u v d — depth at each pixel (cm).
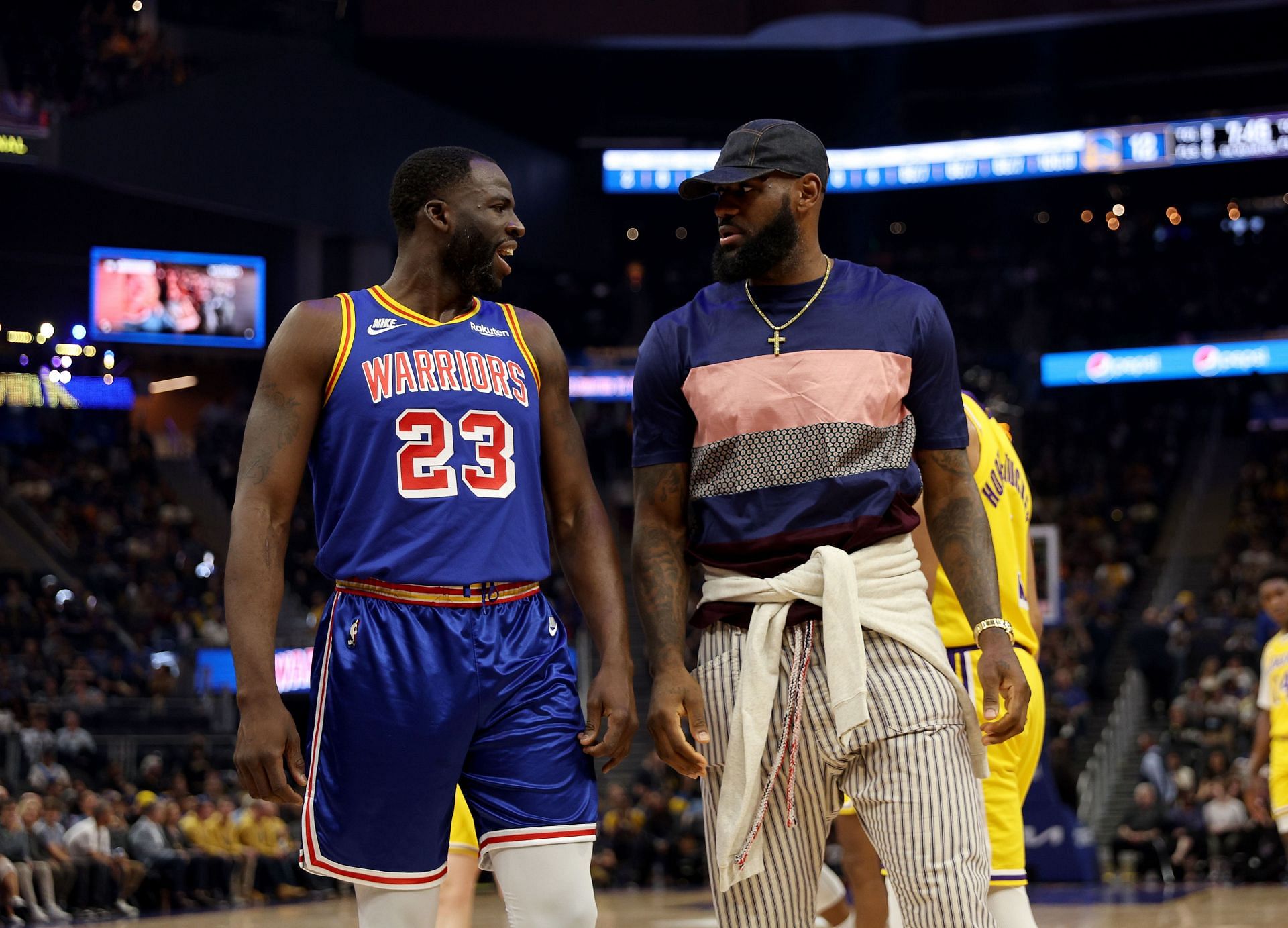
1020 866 660
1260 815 1328
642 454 556
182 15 4097
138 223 4038
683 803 2855
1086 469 4738
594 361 4884
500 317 561
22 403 4194
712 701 522
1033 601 745
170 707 2986
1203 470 4631
